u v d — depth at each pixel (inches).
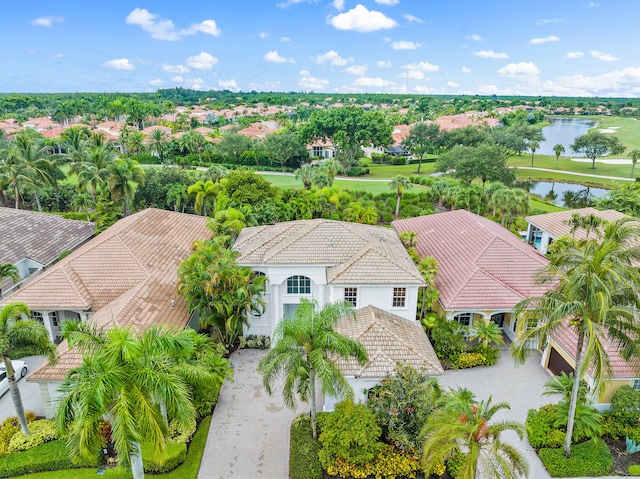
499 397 1001.5
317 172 2576.3
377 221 2303.2
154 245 1409.9
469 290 1179.9
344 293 1110.4
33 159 2244.1
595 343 693.3
